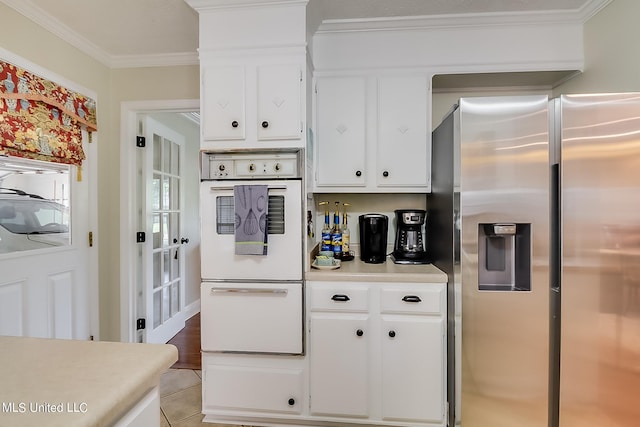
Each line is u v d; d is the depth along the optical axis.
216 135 1.82
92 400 0.57
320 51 2.08
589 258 1.46
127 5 1.84
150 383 0.70
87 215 2.26
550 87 2.27
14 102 1.73
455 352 1.63
